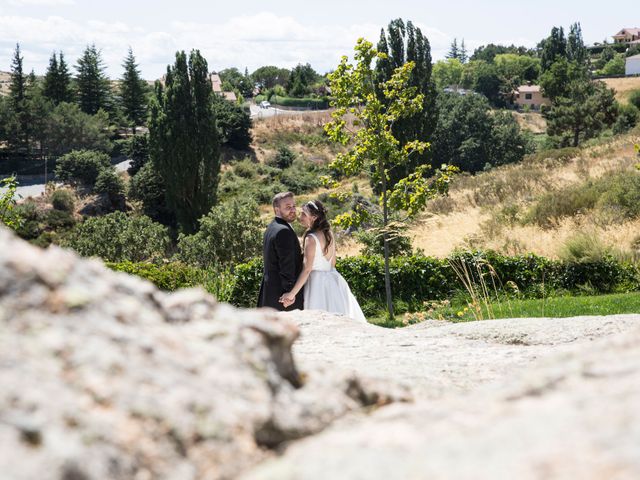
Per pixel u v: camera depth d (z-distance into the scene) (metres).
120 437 0.96
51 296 1.16
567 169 31.75
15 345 1.03
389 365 2.76
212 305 1.45
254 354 1.35
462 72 143.62
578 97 63.53
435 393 1.93
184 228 48.81
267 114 107.62
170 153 47.66
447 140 60.75
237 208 25.83
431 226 23.86
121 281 1.35
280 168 69.56
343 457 1.04
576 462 0.86
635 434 0.90
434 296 14.70
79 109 89.44
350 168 14.50
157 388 1.09
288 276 5.91
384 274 14.95
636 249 16.08
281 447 1.17
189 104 47.88
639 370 1.23
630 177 22.95
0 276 1.13
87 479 0.87
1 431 0.87
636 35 179.75
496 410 1.18
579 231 18.30
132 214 57.25
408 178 14.44
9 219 13.01
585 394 1.15
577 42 120.44
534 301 12.02
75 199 60.78
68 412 0.95
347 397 1.49
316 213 6.14
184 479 0.98
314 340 3.48
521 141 60.56
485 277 14.54
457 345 3.36
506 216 23.41
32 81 97.31
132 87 94.38
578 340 3.72
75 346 1.08
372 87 14.30
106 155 68.62
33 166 81.75
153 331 1.24
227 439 1.08
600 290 14.12
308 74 141.88
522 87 119.50
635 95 76.69
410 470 0.94
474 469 0.90
